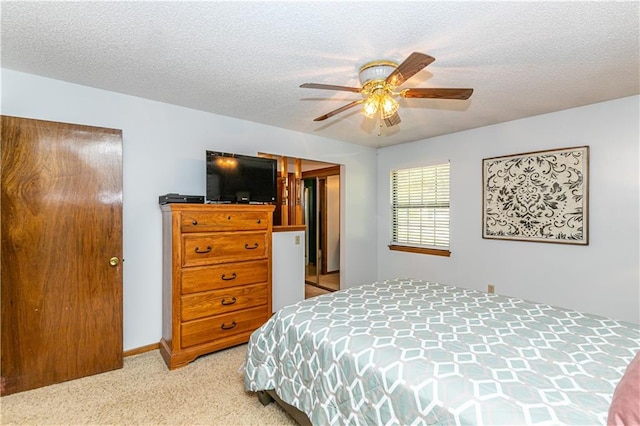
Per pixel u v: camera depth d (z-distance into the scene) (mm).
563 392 1098
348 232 4539
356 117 3318
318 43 1852
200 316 2613
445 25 1666
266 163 3172
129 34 1769
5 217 2105
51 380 2240
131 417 1883
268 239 3020
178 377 2354
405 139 4301
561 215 3057
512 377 1196
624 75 2270
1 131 2088
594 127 2875
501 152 3498
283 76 2318
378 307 2033
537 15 1571
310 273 5699
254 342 2029
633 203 2686
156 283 2863
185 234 2537
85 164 2373
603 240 2834
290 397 1731
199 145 3100
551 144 3135
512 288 3426
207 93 2660
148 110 2811
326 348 1566
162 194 2885
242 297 2844
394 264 4672
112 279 2477
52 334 2250
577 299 2980
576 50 1916
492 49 1907
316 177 5453
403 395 1218
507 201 3441
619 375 1204
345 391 1430
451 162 3975
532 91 2576
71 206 2324
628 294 2715
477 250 3723
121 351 2502
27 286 2174
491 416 1010
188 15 1587
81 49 1942
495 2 1474
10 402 2029
